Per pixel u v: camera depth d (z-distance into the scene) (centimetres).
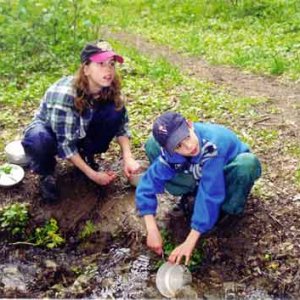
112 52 175
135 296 172
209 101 282
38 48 359
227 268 175
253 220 184
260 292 169
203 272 175
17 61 349
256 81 340
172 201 195
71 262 187
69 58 356
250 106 279
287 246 176
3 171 204
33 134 185
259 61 381
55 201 199
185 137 151
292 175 208
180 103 279
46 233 194
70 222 195
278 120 259
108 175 193
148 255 183
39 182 204
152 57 418
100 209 196
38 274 184
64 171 209
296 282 169
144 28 552
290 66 358
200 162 158
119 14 608
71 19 386
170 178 164
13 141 237
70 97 180
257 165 170
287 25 479
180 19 577
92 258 186
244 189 170
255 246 177
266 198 193
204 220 158
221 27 520
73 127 182
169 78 327
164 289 170
